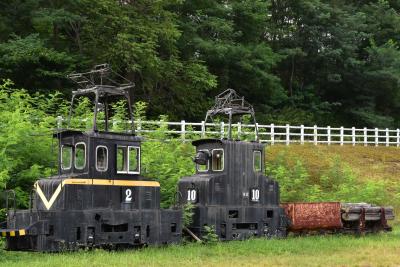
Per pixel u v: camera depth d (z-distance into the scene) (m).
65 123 28.08
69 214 18.47
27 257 17.75
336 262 17.59
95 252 18.16
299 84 69.44
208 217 22.30
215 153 23.50
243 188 23.62
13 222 18.78
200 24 52.72
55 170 23.34
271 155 39.09
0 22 43.19
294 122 59.81
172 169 26.92
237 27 57.97
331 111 69.88
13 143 22.50
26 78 42.88
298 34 66.81
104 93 21.03
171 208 22.28
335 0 71.31
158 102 49.72
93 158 19.31
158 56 48.97
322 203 25.88
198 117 52.47
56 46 45.16
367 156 46.06
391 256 19.08
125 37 42.06
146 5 45.72
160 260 17.12
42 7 43.81
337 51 64.69
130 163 20.47
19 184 23.45
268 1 61.62
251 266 16.50
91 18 44.69
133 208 20.17
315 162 40.38
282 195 31.50
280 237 24.12
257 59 56.69
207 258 18.16
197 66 48.53
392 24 72.19
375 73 66.56
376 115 68.19
